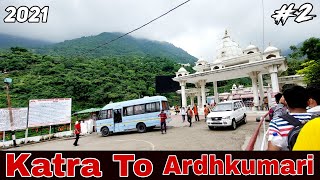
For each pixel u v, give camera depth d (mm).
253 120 19359
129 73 63906
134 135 17781
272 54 23500
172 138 13938
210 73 27562
